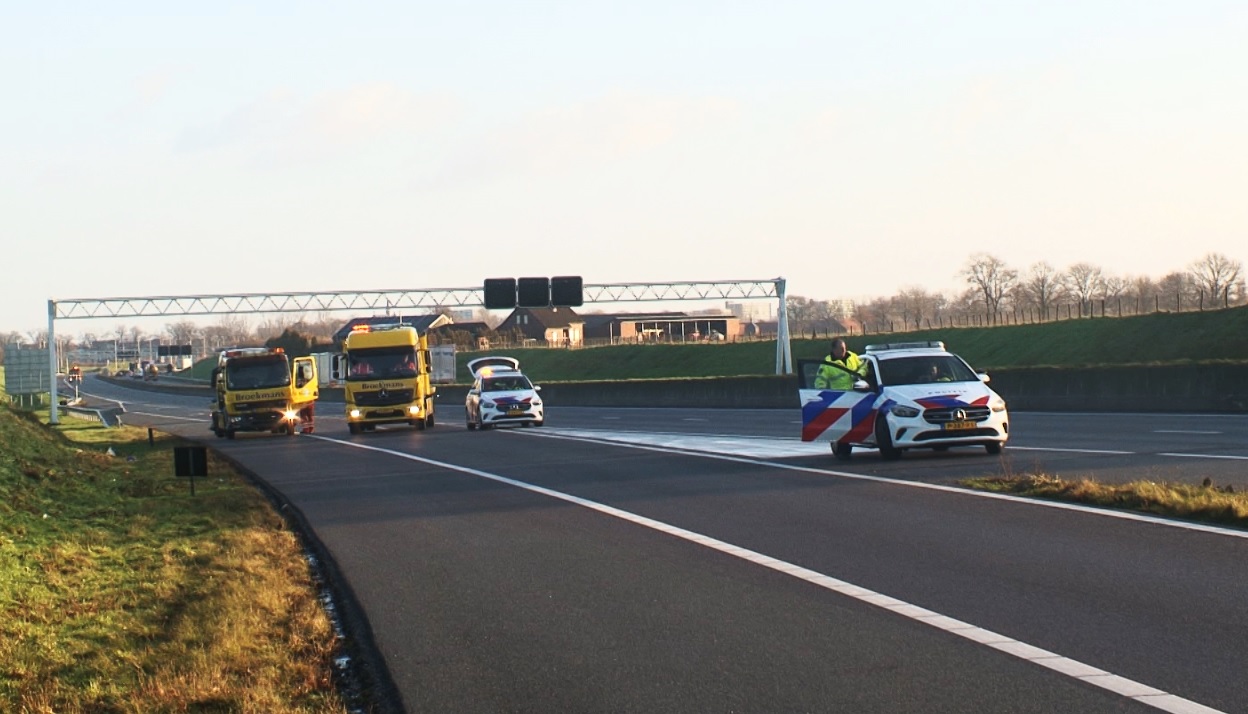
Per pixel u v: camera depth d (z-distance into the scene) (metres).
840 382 22.80
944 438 21.09
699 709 6.93
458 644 8.91
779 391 51.56
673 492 18.06
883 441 21.47
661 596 10.36
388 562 12.84
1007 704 6.74
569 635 9.04
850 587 10.34
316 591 11.64
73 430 53.59
